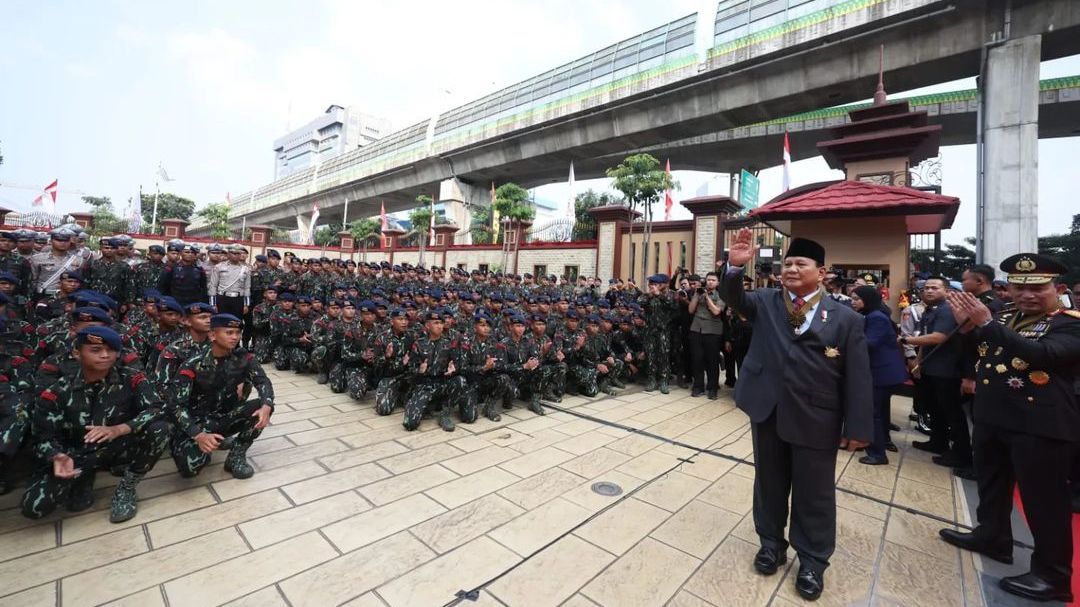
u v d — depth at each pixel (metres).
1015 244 11.25
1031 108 11.64
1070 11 11.47
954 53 13.90
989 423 2.77
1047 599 2.44
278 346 7.63
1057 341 2.46
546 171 29.73
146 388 3.02
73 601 2.13
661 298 7.32
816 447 2.48
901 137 7.59
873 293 4.61
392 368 5.29
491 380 5.28
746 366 2.80
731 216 12.45
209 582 2.31
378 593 2.28
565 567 2.56
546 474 3.81
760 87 18.45
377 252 24.80
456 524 2.96
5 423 2.67
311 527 2.86
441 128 31.30
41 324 4.95
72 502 2.94
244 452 3.61
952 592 2.51
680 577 2.53
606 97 22.59
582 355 6.82
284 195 46.28
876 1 14.73
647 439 4.82
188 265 7.31
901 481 4.04
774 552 2.61
